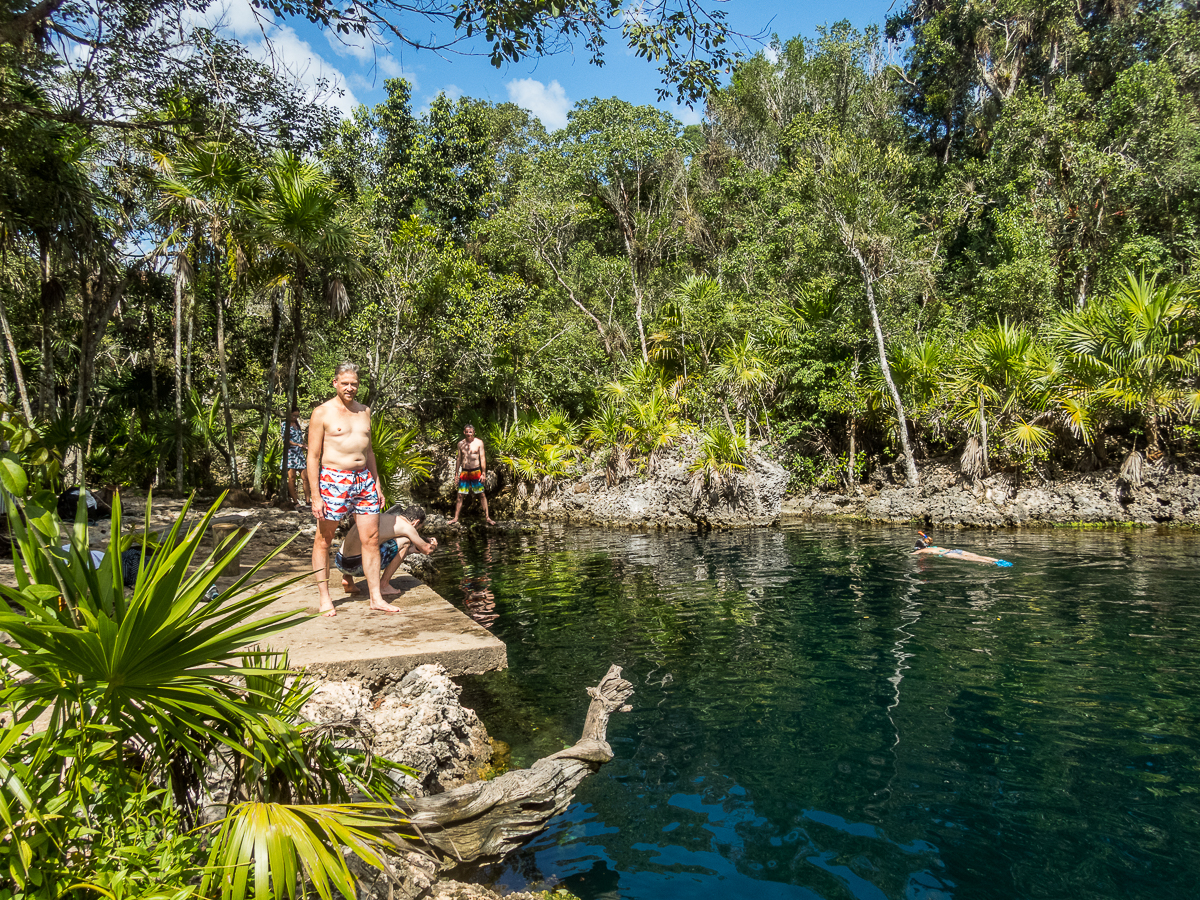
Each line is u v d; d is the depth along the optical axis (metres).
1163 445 15.52
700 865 3.32
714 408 20.48
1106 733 4.61
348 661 4.11
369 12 6.93
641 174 28.36
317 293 18.28
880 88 29.81
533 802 3.55
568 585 10.18
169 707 2.21
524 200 26.62
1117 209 22.11
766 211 25.84
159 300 21.95
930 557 11.55
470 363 21.30
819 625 7.55
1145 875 3.10
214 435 22.30
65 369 23.81
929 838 3.47
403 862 2.99
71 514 8.38
